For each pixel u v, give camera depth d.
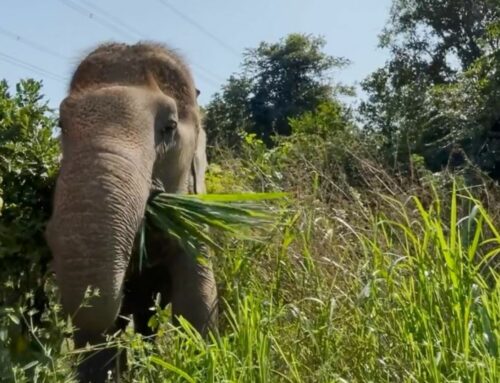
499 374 4.23
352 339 5.05
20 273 5.30
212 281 6.08
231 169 8.85
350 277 5.55
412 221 6.20
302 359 5.08
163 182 5.76
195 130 6.09
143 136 5.26
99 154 4.96
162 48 6.19
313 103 42.62
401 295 4.96
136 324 6.52
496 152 17.00
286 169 8.31
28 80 5.52
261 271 6.29
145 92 5.56
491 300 4.78
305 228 6.33
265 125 42.28
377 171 7.26
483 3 33.31
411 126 18.47
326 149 9.22
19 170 5.33
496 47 20.47
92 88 5.58
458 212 7.11
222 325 6.35
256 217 5.81
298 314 5.18
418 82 31.44
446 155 17.95
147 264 5.98
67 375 4.84
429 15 34.00
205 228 5.84
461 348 4.54
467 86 19.02
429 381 4.48
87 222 4.70
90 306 4.64
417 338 4.73
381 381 4.81
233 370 4.61
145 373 5.09
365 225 6.39
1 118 5.46
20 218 5.33
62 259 4.67
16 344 4.95
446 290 4.75
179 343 5.24
